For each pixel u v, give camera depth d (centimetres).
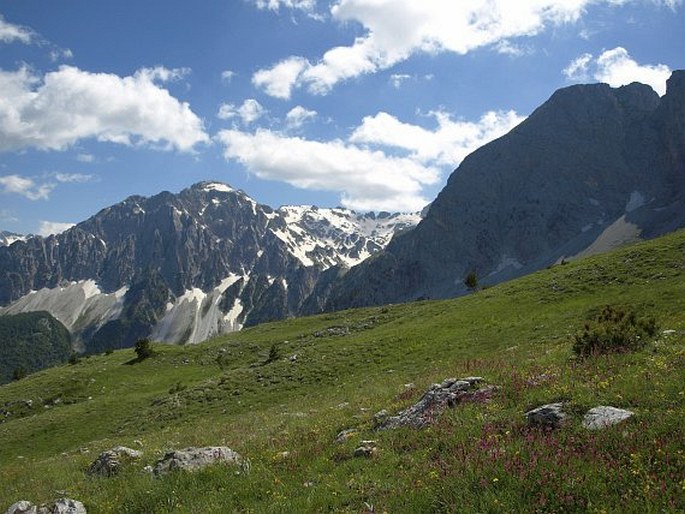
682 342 2030
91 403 6078
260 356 7975
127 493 1672
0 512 1950
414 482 1207
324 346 6062
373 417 1988
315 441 1883
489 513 1003
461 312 5994
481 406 1638
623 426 1218
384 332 6247
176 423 4456
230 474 1611
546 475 1055
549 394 1555
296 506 1255
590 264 6391
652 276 5222
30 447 4962
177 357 8700
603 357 1934
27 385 8044
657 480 983
